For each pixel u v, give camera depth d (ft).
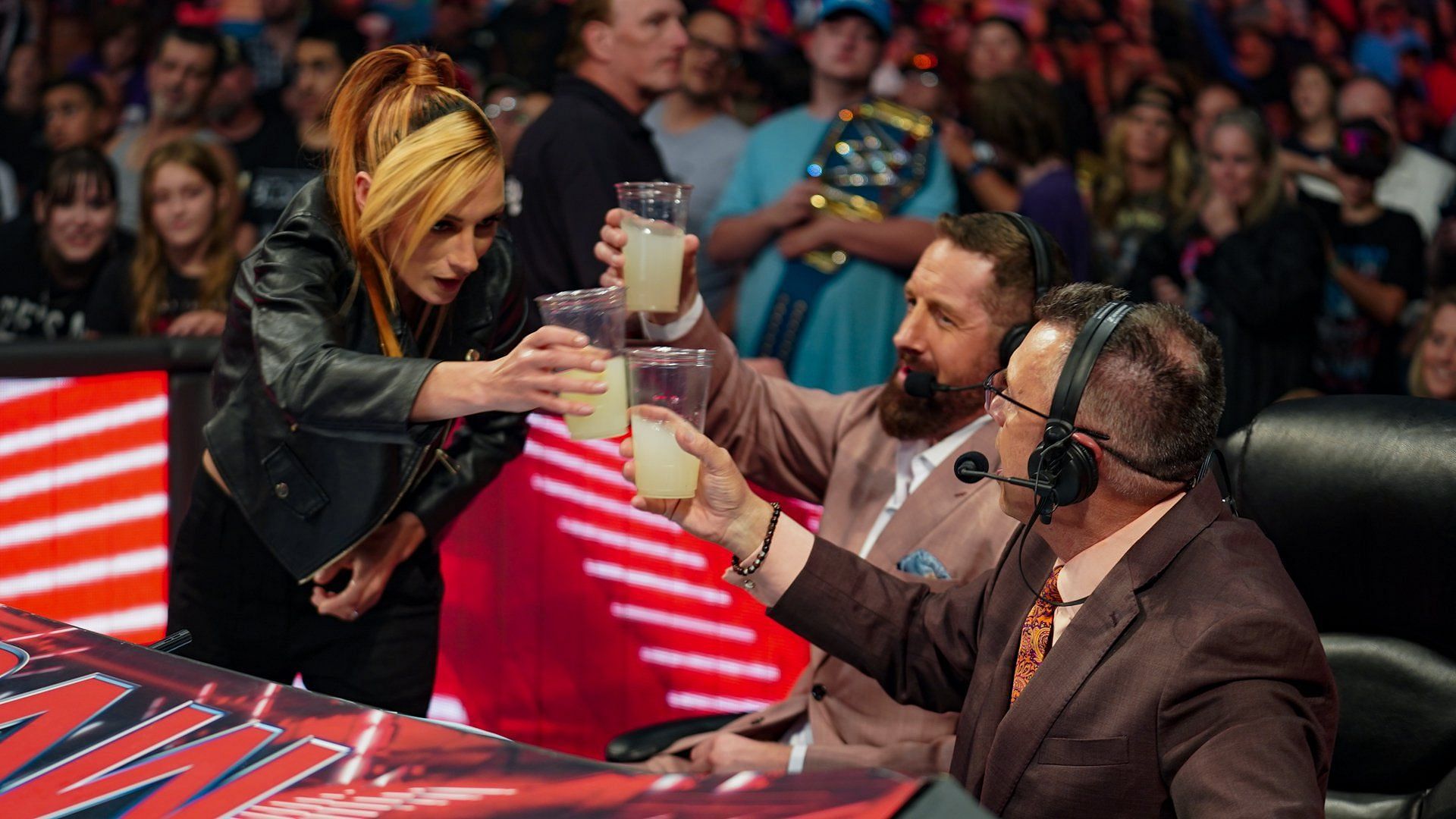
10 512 8.93
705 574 8.77
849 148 11.73
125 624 9.29
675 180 13.23
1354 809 5.10
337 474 6.01
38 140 16.43
